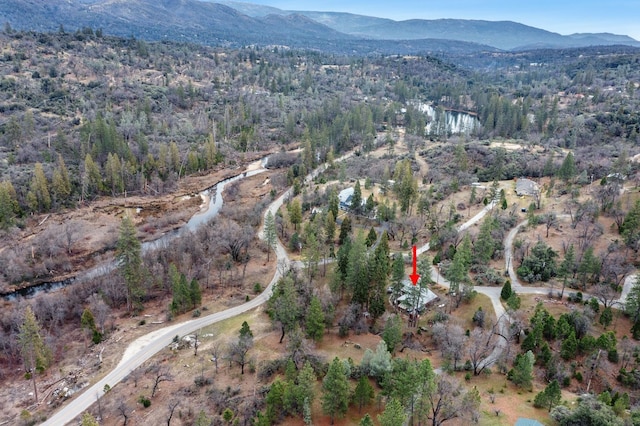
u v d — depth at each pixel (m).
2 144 185.62
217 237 132.25
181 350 88.75
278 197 173.38
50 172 167.12
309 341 81.06
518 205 143.25
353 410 65.81
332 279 98.00
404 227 130.25
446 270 106.75
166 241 140.38
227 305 105.31
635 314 85.38
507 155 184.50
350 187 165.88
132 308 107.88
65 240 137.50
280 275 115.12
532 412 62.50
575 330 82.06
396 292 95.19
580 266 97.12
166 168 193.50
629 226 107.81
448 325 84.31
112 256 132.25
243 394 72.19
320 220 130.75
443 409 61.97
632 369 73.25
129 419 70.06
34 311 103.56
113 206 166.12
